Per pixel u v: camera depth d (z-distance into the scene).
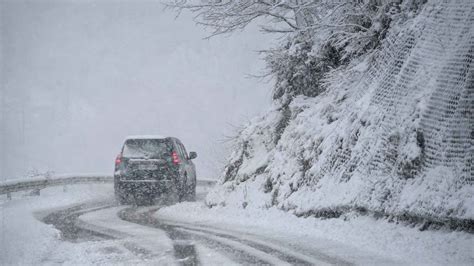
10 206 20.03
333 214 14.28
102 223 16.05
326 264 9.76
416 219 11.83
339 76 17.59
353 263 9.86
